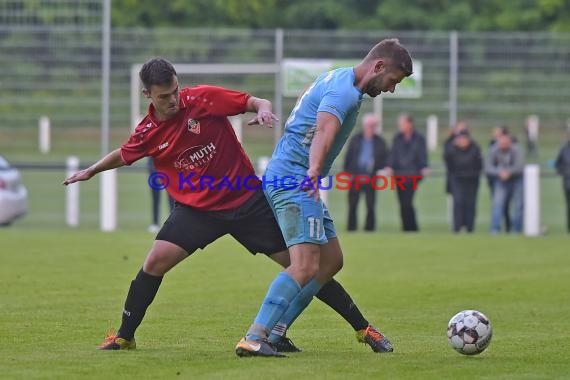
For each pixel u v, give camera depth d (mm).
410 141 46375
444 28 104875
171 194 18641
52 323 22594
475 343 18219
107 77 52969
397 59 17500
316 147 17016
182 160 18359
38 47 58500
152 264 18516
